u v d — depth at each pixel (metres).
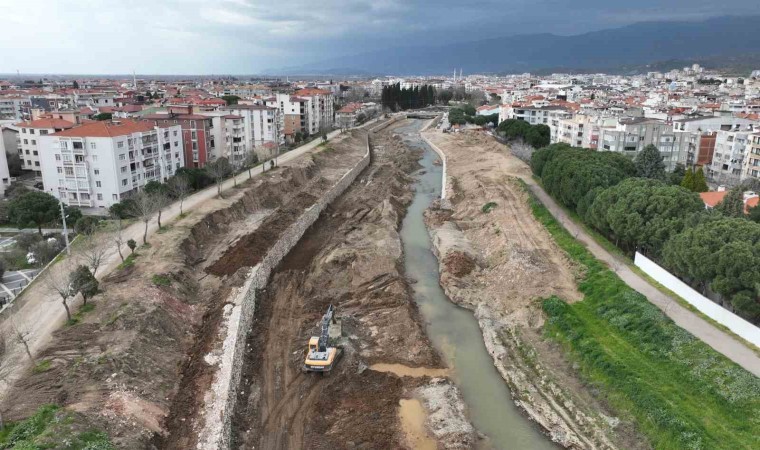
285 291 55.75
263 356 43.75
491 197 82.88
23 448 25.36
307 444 34.03
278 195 87.06
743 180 89.12
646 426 33.72
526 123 142.25
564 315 46.88
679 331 40.06
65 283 41.94
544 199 80.62
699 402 34.25
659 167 78.62
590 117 117.44
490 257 62.84
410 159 132.25
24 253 58.38
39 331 38.84
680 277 49.38
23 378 33.31
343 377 41.12
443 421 35.94
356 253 61.88
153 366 36.94
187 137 99.12
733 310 42.78
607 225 59.56
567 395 38.28
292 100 152.75
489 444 34.75
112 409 31.23
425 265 65.12
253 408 37.12
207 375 37.53
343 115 195.62
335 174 106.44
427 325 50.41
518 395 39.59
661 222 51.22
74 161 76.00
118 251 52.88
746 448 29.95
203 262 57.47
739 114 131.75
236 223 71.69
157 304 43.75
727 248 40.56
